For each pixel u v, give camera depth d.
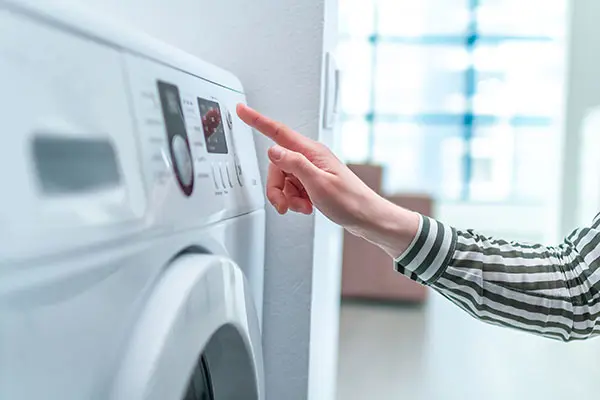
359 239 3.43
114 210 0.34
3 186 0.25
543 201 5.99
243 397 0.62
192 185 0.47
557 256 0.71
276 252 0.79
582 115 3.88
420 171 6.40
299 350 0.79
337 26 1.00
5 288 0.25
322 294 0.95
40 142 0.27
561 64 4.44
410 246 0.65
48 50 0.29
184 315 0.40
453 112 6.30
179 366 0.39
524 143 6.23
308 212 0.70
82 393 0.31
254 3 0.78
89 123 0.32
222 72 0.65
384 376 2.25
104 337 0.33
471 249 0.67
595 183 3.49
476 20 6.06
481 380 2.23
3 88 0.25
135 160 0.37
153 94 0.42
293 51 0.77
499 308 0.68
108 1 0.81
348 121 6.38
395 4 6.10
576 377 2.26
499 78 6.18
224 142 0.59
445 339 2.75
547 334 0.71
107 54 0.35
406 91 6.30
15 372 0.25
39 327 0.27
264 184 0.78
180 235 0.44
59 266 0.28
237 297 0.54
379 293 3.44
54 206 0.28
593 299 0.68
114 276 0.34
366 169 3.45
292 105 0.78
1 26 0.25
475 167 6.33
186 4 0.79
